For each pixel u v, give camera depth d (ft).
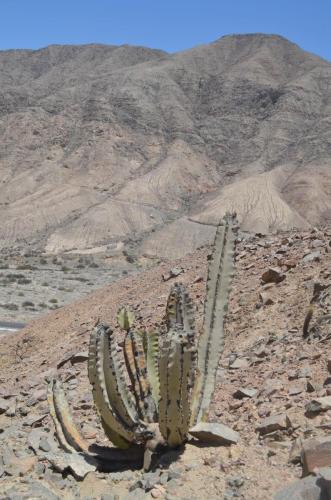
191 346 20.68
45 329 57.16
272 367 28.19
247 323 36.32
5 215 510.58
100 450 23.31
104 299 58.49
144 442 22.24
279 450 20.01
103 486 20.72
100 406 21.91
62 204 531.09
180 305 24.31
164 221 516.73
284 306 36.11
